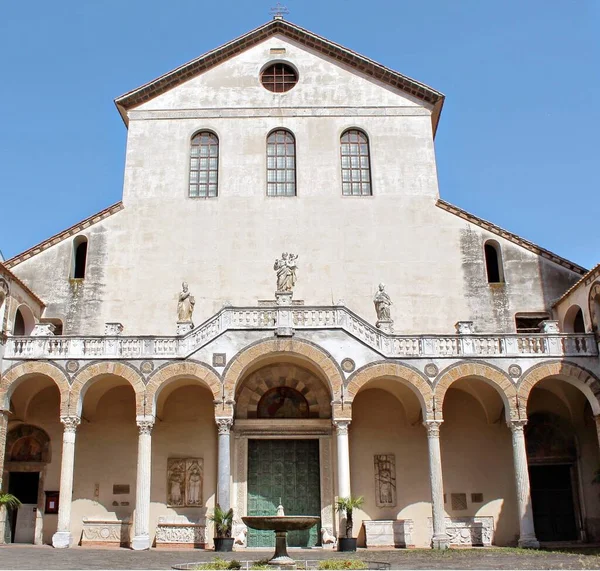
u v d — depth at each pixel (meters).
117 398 35.91
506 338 32.91
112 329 33.00
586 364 32.59
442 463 35.66
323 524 34.06
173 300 37.28
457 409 36.44
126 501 34.62
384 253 38.22
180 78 41.41
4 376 31.83
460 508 35.12
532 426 36.38
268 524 24.56
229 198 39.09
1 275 31.67
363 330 32.81
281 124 40.72
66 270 37.53
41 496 34.69
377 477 35.31
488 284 37.66
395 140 40.56
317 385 35.91
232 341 32.31
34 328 34.66
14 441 35.47
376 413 36.16
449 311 37.28
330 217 38.84
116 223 38.50
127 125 43.00
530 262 37.94
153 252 38.06
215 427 35.47
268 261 37.97
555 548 31.30
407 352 32.59
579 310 35.81
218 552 29.72
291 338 32.38
